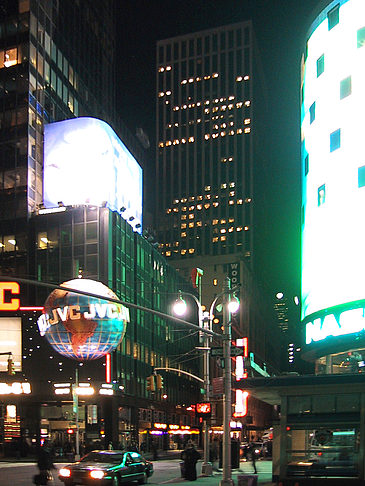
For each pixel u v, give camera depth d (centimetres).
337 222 4338
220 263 18625
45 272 8319
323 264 4400
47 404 7838
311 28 5047
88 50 11994
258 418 15900
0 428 7712
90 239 8219
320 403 2881
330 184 4472
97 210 8275
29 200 8750
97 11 12800
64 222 8400
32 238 8581
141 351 8931
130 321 8562
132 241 8969
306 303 4603
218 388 3059
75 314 7119
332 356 4388
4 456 7375
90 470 2933
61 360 7812
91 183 8888
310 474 2834
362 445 2770
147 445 9012
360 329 3972
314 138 4775
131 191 10069
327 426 2839
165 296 10412
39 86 9481
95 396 7675
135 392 8538
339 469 2803
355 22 4553
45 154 9156
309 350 4422
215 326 14738
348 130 4409
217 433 9556
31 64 9306
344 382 2797
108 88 13288
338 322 4125
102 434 7606
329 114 4612
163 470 4972
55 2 10506
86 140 9012
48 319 7300
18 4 9531
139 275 9100
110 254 8181
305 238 4788
